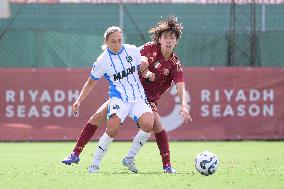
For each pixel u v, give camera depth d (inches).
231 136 1991.9
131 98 1008.2
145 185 840.9
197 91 1983.3
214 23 2260.1
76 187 820.6
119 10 2236.7
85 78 1967.3
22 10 2219.5
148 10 2260.1
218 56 2153.1
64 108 1966.0
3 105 1966.0
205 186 831.7
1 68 1966.0
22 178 926.4
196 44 2153.1
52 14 2229.3
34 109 1967.3
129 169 1057.5
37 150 1688.0
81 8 2252.7
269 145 1849.2
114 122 1003.9
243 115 1994.3
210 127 1984.5
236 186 833.5
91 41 2135.8
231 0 2164.1
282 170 1080.2
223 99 1988.2
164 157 1048.8
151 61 1039.6
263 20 2203.5
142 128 1014.4
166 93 1963.6
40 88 1966.0
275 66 2146.9
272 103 1995.6
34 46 2138.3
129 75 1007.0
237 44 2154.3
